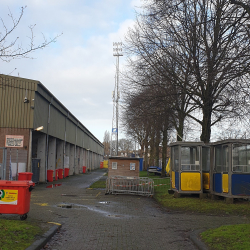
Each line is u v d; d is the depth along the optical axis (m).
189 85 15.91
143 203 14.55
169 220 10.10
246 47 11.60
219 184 13.48
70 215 10.56
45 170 26.00
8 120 22.03
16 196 8.79
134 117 20.41
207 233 7.68
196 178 14.52
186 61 15.77
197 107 18.47
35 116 22.88
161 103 18.25
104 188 21.73
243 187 12.54
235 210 11.52
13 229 7.29
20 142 21.98
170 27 16.20
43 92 24.44
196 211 11.73
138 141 50.59
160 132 33.22
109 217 10.47
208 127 16.66
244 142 12.70
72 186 23.14
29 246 6.22
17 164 20.78
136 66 18.28
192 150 14.74
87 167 57.06
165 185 22.41
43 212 10.85
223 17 12.80
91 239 7.46
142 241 7.38
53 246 6.81
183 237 7.86
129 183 18.14
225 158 13.13
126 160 20.09
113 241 7.31
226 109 16.69
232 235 7.20
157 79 17.66
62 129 33.41
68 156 38.44
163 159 30.72
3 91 22.14
